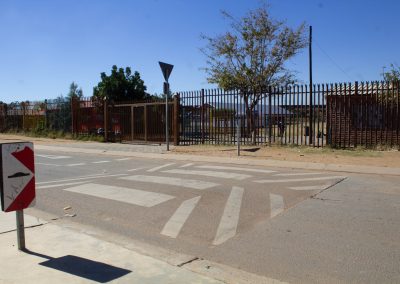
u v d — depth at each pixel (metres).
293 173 11.24
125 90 33.53
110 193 8.87
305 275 4.52
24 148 5.12
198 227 6.39
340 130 17.05
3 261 4.82
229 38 28.39
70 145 22.23
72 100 26.98
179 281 4.24
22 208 5.12
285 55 28.28
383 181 9.98
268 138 18.80
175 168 12.52
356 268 4.68
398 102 15.83
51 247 5.31
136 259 4.88
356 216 6.82
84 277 4.35
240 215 7.00
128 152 17.95
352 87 18.80
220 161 14.04
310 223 6.46
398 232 5.95
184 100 20.72
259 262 4.91
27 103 31.12
